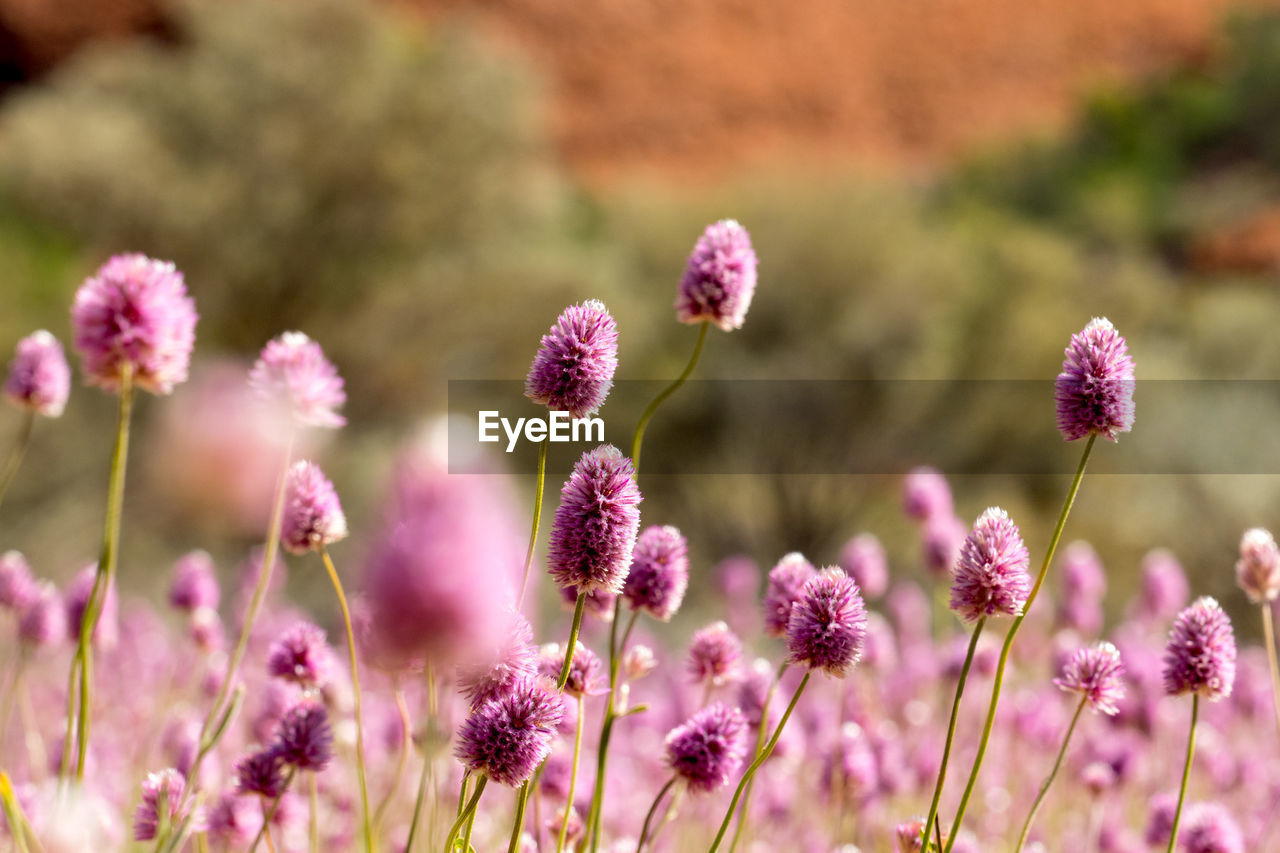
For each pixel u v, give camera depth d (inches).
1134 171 1330.0
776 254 790.5
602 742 75.9
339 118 775.1
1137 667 153.4
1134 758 142.4
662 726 151.4
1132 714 151.9
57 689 171.2
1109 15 1664.6
